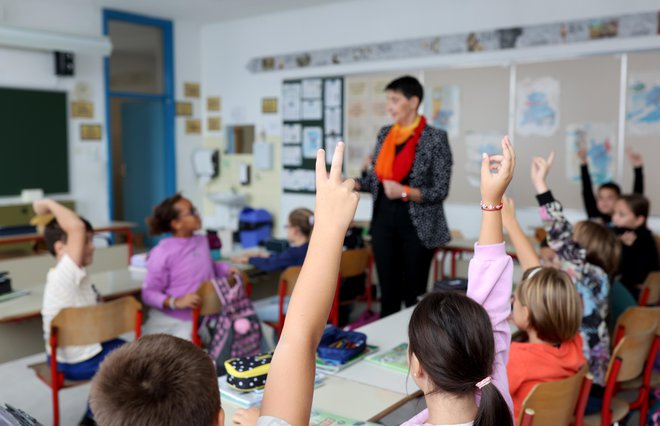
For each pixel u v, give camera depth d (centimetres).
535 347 195
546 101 546
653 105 496
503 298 132
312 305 77
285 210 739
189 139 805
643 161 505
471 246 456
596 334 246
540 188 251
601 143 523
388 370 191
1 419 101
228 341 285
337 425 149
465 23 585
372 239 323
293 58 711
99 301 288
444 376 106
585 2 519
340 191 79
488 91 577
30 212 638
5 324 287
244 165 767
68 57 650
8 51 618
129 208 848
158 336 87
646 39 493
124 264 487
